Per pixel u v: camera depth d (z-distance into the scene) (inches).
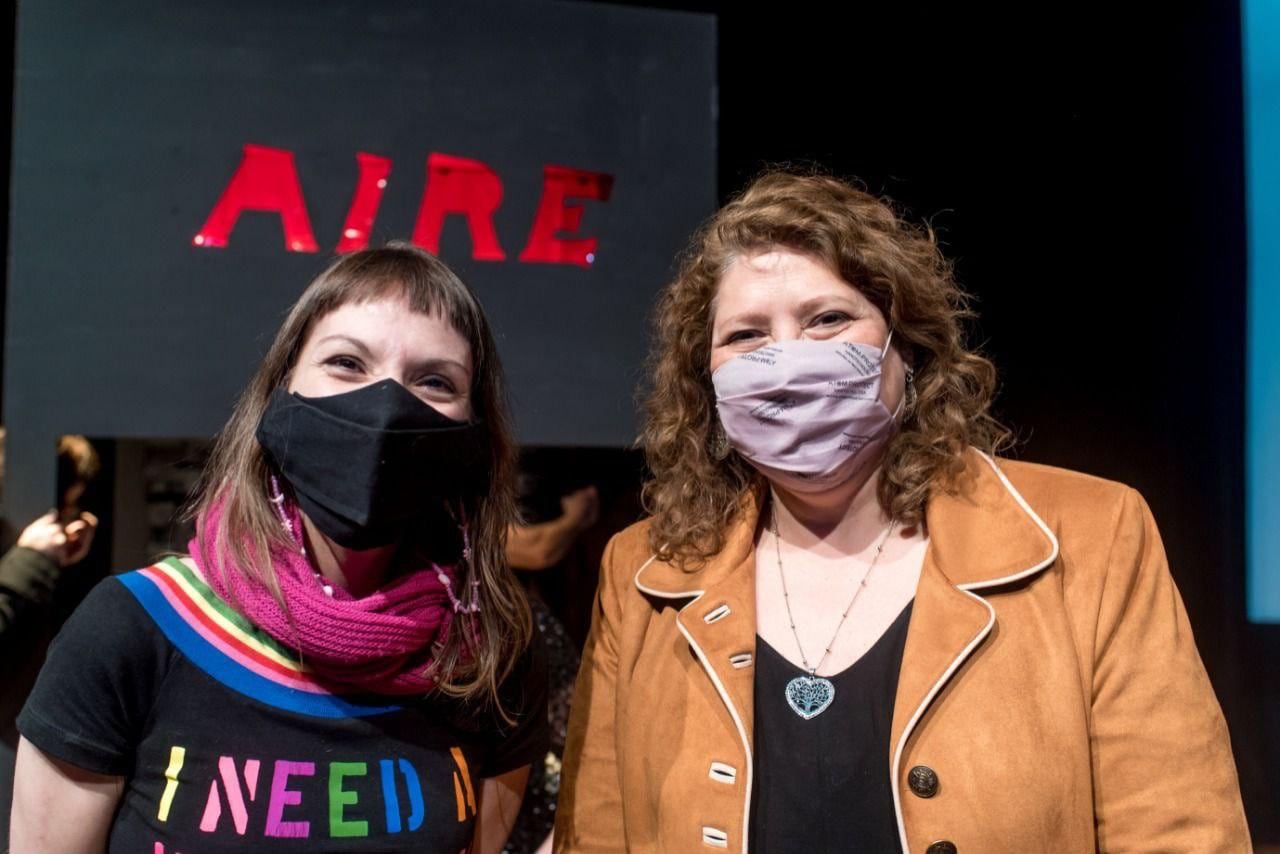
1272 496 101.1
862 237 55.6
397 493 49.8
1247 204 101.3
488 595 56.7
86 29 87.6
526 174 94.6
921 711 50.0
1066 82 103.4
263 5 90.2
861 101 102.9
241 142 89.2
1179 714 49.6
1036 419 103.0
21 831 47.8
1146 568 52.5
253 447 52.7
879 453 57.9
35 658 83.9
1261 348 101.1
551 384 94.0
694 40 98.6
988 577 52.5
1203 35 102.6
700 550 59.7
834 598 56.2
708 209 98.0
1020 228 103.7
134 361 86.7
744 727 52.5
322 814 48.7
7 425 85.1
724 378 56.2
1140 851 48.7
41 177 86.5
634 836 56.2
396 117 92.1
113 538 97.3
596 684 62.1
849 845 50.0
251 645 49.9
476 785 55.6
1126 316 104.0
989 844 48.4
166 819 47.4
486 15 94.5
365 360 51.4
